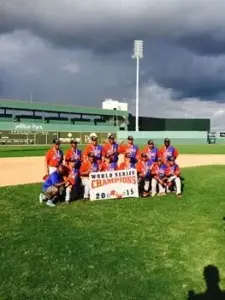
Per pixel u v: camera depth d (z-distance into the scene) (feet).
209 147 222.28
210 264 24.32
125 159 52.60
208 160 109.60
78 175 42.42
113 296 20.27
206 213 36.58
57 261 24.32
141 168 45.52
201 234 29.94
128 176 44.32
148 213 36.37
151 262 24.41
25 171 72.74
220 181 56.65
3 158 108.68
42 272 22.81
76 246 26.86
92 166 43.45
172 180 45.91
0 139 234.58
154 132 290.56
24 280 21.84
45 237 28.63
